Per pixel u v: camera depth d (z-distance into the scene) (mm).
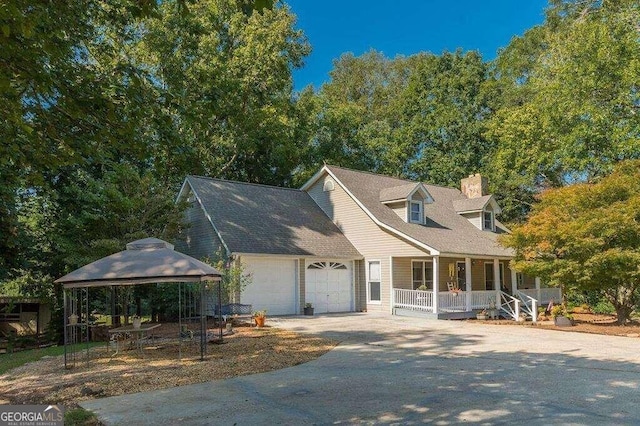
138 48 27344
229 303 20047
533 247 19906
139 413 7441
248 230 22422
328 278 24141
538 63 32250
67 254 18672
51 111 7898
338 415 7133
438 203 29781
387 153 41875
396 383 9172
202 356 11867
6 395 8883
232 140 32062
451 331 17281
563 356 12133
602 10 28500
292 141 36406
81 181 19875
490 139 36719
